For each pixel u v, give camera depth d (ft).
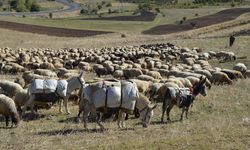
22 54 172.24
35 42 278.67
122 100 62.28
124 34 320.09
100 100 61.72
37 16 550.36
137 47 213.87
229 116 75.56
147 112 65.26
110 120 71.26
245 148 49.98
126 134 60.13
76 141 55.67
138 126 67.10
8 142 55.88
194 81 98.17
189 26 352.90
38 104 77.20
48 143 55.01
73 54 181.88
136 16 496.23
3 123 69.36
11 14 563.89
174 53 177.37
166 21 424.46
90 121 70.95
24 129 64.90
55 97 75.25
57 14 591.78
